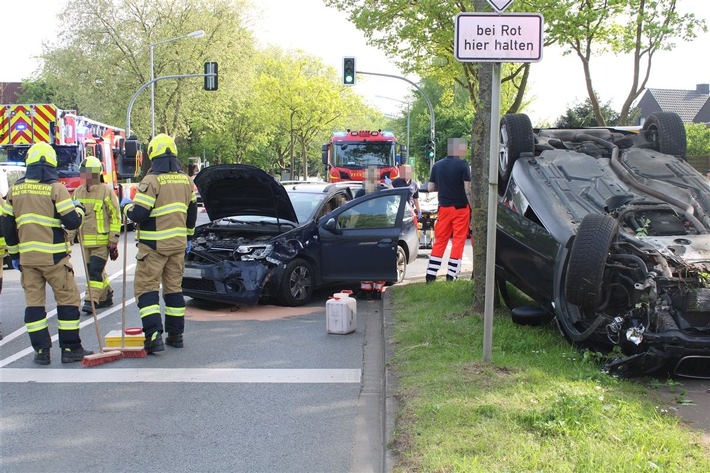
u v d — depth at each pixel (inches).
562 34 728.3
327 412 217.0
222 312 371.2
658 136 307.4
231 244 373.1
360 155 1026.7
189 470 175.8
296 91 2130.9
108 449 189.2
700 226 243.0
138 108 1644.9
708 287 214.4
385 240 393.1
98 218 367.6
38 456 185.0
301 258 384.5
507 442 162.7
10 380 252.1
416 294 362.9
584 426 168.2
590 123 1202.6
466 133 1937.7
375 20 862.5
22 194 264.7
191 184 293.7
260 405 223.6
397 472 154.6
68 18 1600.6
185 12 1626.5
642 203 249.8
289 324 341.7
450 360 235.8
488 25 213.6
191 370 263.1
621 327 220.4
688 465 149.1
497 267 307.0
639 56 680.4
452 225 400.8
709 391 209.6
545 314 268.2
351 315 320.8
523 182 279.4
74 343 275.3
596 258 217.9
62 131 750.5
